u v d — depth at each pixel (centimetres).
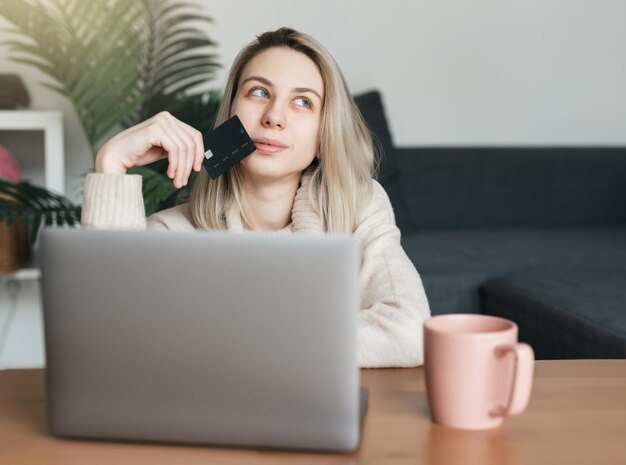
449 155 323
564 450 79
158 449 81
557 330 190
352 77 335
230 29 322
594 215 329
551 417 88
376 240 135
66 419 82
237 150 125
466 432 83
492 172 323
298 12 327
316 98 136
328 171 138
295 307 77
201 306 78
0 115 267
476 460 77
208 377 79
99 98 244
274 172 133
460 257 252
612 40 348
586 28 346
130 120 276
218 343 79
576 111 349
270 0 324
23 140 303
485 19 340
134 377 81
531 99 346
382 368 109
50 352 82
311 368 78
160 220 144
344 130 139
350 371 77
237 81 141
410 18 335
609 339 167
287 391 79
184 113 263
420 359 109
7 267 263
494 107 344
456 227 321
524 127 347
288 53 135
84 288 80
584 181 328
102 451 81
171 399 80
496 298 225
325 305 77
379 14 333
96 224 121
